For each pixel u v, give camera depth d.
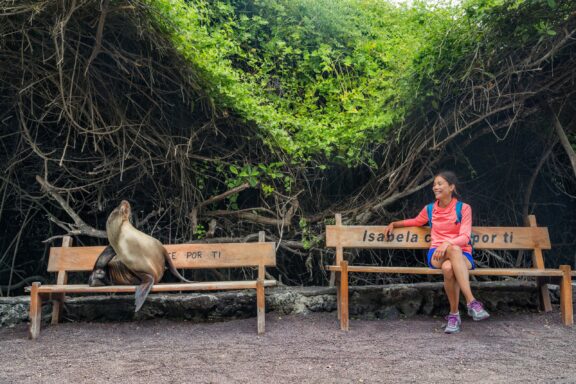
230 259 5.29
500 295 5.48
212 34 6.44
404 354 4.04
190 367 3.78
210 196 6.39
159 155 5.95
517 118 6.12
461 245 4.82
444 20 5.89
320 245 6.29
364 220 6.22
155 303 5.34
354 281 6.56
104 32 5.46
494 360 3.87
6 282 6.55
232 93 5.81
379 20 8.95
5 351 4.31
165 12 5.30
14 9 4.97
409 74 6.04
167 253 5.06
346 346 4.28
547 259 7.12
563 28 5.46
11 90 5.70
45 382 3.52
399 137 6.15
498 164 6.71
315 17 8.04
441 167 6.48
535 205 7.04
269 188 6.05
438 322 5.07
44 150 6.12
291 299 5.43
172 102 5.96
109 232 4.82
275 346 4.29
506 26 5.60
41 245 6.65
